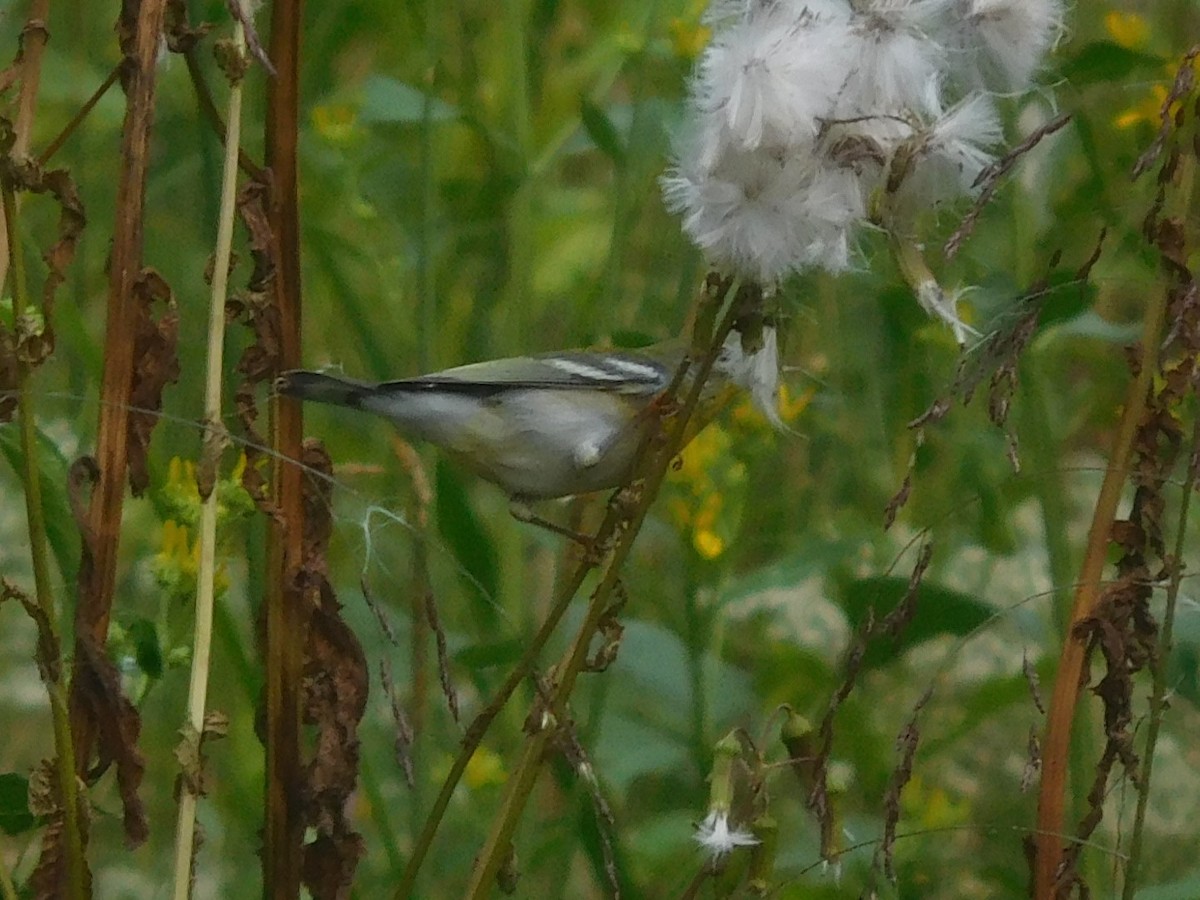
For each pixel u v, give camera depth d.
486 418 2.32
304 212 2.47
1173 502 2.40
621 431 2.31
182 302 2.47
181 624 2.29
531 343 2.46
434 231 2.46
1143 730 2.44
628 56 2.47
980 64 2.20
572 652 2.21
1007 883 2.37
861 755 2.41
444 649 2.22
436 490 2.35
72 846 2.21
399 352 2.48
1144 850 2.44
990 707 2.38
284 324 2.24
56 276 2.21
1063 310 2.30
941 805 2.40
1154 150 2.21
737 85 2.18
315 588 2.24
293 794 2.24
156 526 2.44
